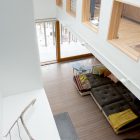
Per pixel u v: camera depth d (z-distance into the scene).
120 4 2.20
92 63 6.04
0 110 1.71
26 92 2.06
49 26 5.79
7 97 1.98
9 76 1.87
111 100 3.88
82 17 3.21
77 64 5.73
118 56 2.34
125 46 2.39
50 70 5.61
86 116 3.90
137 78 2.02
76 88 4.76
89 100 4.35
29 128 1.69
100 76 4.71
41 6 4.80
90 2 3.19
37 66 1.91
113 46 2.41
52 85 4.89
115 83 4.43
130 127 3.47
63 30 5.85
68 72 5.53
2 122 1.69
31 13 1.56
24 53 1.77
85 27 3.17
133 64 2.05
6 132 1.63
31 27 1.63
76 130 3.56
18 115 1.78
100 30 2.66
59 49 5.84
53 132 1.67
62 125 3.66
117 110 3.64
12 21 1.54
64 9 4.19
